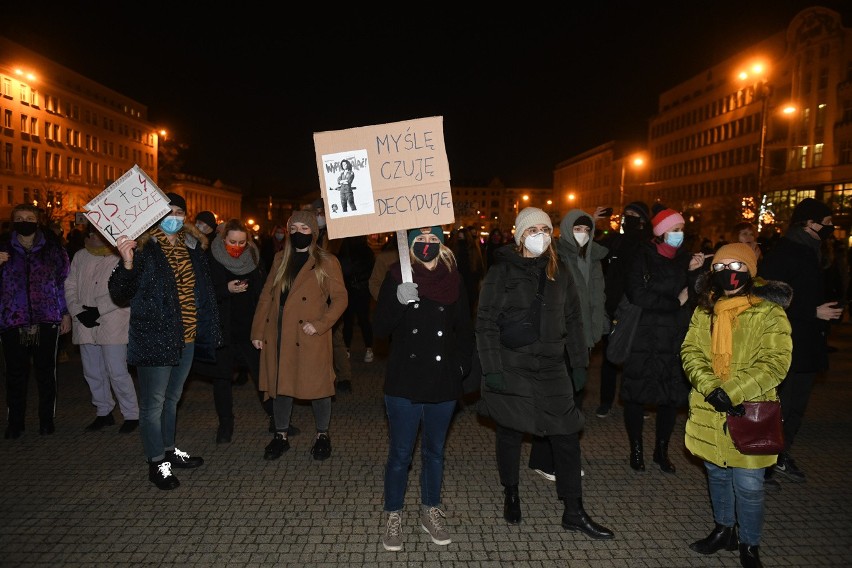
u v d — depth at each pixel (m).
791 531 4.47
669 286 5.25
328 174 4.37
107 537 4.23
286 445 5.87
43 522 4.43
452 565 3.95
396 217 4.30
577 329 4.47
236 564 3.91
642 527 4.51
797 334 5.25
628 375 5.42
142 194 4.86
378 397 7.94
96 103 71.69
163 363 4.91
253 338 5.80
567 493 4.36
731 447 3.87
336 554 4.05
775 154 51.28
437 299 4.15
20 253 6.16
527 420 4.31
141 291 4.91
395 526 4.17
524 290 4.35
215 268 6.04
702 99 66.75
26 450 5.86
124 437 6.25
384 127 4.35
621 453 6.02
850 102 43.06
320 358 5.59
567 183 115.81
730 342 3.88
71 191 66.00
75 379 8.66
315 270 5.60
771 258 5.38
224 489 5.04
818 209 5.29
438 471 4.30
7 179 56.94
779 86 51.59
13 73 57.75
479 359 4.39
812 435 6.66
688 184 70.44
